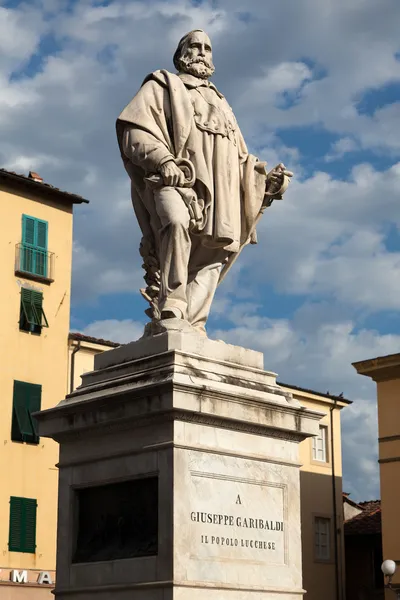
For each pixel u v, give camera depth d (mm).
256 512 7512
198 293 8242
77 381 32625
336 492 37500
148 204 8211
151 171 8023
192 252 8344
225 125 8414
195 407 7184
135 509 7297
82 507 7637
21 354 31312
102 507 7512
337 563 36812
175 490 7020
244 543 7371
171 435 7129
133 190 8414
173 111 8141
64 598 7445
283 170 8766
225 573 7184
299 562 7719
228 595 7148
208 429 7320
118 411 7383
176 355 7391
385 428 33219
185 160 8023
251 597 7297
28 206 32656
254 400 7574
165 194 7965
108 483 7441
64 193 33344
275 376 8078
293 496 7809
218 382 7473
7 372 30797
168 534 6988
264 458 7633
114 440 7469
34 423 30797
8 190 32219
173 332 7605
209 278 8352
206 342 7738
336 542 37062
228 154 8375
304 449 36969
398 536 32219
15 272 31766
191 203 8070
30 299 31859
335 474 37719
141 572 7078
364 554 37375
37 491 30312
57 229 33281
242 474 7477
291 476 7828
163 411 7109
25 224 32438
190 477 7137
